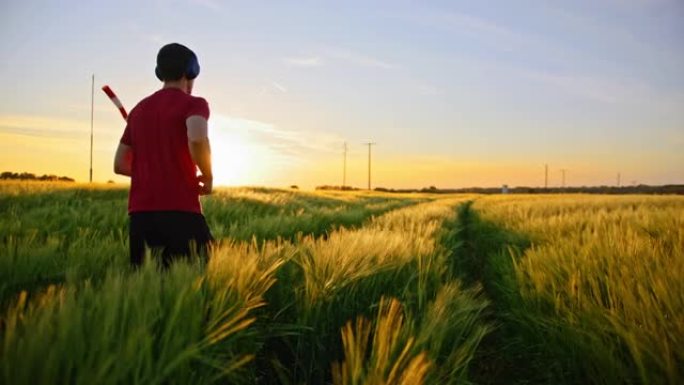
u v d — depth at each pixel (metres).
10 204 11.01
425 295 3.33
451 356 2.37
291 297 3.37
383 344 2.02
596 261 3.88
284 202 16.44
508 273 5.01
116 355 1.48
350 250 3.74
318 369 2.83
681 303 2.70
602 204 19.11
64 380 1.46
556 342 3.12
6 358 1.40
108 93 3.84
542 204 19.42
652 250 4.09
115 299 1.85
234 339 2.31
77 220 7.20
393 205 28.28
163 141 3.40
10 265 3.42
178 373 1.80
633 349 2.42
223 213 10.30
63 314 1.65
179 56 3.47
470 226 15.69
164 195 3.40
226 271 2.71
